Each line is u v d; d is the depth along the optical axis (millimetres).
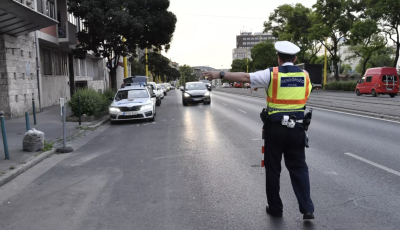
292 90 3855
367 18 38750
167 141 9836
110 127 13922
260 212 4344
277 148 3982
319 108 18391
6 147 7566
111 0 23188
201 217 4246
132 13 24156
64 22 22469
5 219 4418
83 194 5332
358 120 12836
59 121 14891
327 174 5867
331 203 4547
